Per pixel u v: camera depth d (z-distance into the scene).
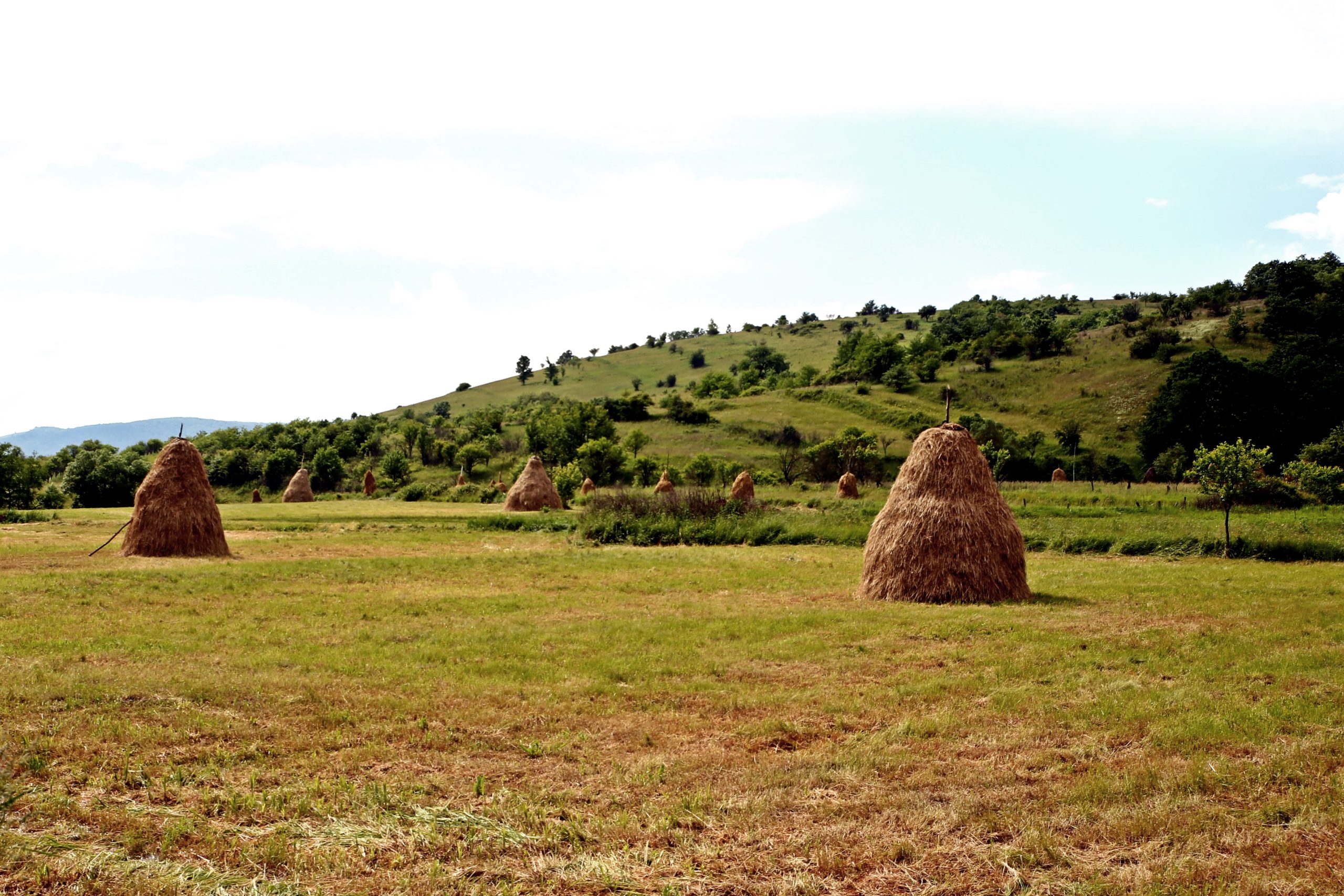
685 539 26.14
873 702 8.03
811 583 16.48
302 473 53.00
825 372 130.00
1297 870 4.90
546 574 17.69
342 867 4.91
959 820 5.53
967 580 14.05
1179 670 9.05
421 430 96.00
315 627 11.59
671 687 8.59
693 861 5.04
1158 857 5.08
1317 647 10.04
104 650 9.87
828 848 5.18
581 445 84.06
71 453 81.94
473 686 8.48
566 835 5.34
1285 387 71.88
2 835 5.07
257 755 6.60
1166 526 24.64
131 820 5.43
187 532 20.31
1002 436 77.56
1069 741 6.98
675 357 180.50
